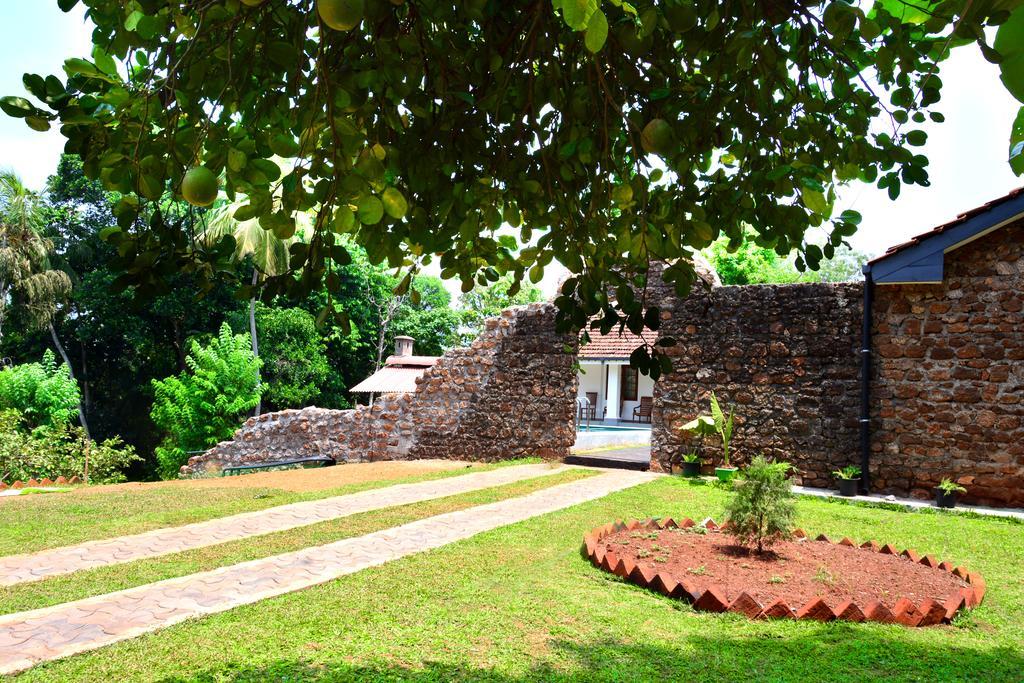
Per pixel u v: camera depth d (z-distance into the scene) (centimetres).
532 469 1286
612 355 1841
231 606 521
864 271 1055
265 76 198
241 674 393
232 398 2250
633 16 198
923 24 196
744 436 1171
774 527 665
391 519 852
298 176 174
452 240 257
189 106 186
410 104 221
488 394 1458
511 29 226
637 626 498
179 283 2803
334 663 412
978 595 571
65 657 418
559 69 246
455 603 537
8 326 2714
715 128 256
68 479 1434
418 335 3700
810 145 262
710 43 221
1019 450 961
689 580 599
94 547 712
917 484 1024
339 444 1572
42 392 1995
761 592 570
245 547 709
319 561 663
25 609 513
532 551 709
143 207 181
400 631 473
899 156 249
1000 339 988
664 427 1249
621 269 261
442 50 215
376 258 224
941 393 1020
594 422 2378
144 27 170
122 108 173
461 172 253
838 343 1105
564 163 255
